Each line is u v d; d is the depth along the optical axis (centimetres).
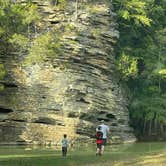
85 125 5862
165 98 7644
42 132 5684
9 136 5625
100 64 6366
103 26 6519
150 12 8244
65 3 6328
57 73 5931
